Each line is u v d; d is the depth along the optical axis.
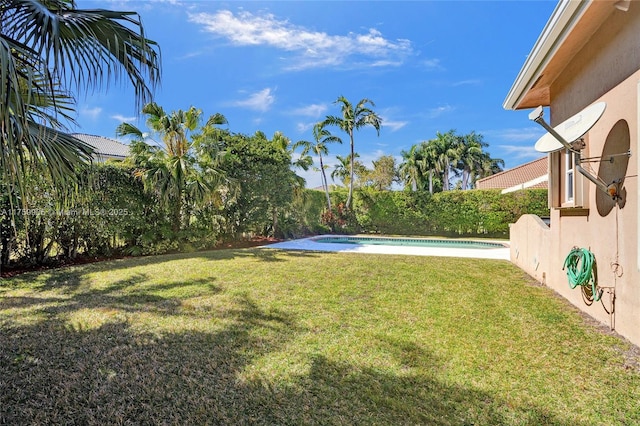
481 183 22.39
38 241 8.27
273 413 2.58
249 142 14.16
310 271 7.56
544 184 16.75
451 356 3.50
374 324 4.38
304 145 19.89
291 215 16.64
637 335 3.60
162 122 11.07
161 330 4.11
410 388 2.92
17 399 2.72
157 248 10.59
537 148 4.96
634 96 3.55
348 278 6.92
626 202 3.74
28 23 2.71
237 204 13.75
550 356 3.48
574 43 4.68
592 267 4.46
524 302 5.32
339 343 3.80
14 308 4.88
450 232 18.69
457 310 4.94
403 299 5.48
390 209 19.78
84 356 3.44
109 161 10.12
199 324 4.32
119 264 8.36
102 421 2.48
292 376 3.10
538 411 2.61
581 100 4.80
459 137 34.25
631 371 3.16
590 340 3.83
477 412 2.60
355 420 2.50
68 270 7.61
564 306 5.11
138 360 3.37
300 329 4.20
